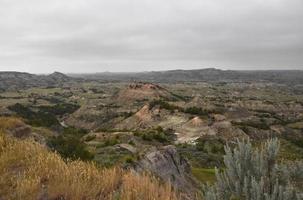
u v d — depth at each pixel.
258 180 5.21
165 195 6.11
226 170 5.56
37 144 10.38
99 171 7.69
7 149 9.72
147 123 154.25
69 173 6.98
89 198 6.18
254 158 5.37
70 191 6.23
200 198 5.73
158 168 24.81
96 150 32.81
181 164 29.59
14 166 8.27
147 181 6.54
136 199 5.76
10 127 21.83
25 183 6.52
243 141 5.54
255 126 149.50
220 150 92.19
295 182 5.07
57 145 24.50
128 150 32.66
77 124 189.50
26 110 147.00
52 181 6.73
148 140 86.19
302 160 5.13
